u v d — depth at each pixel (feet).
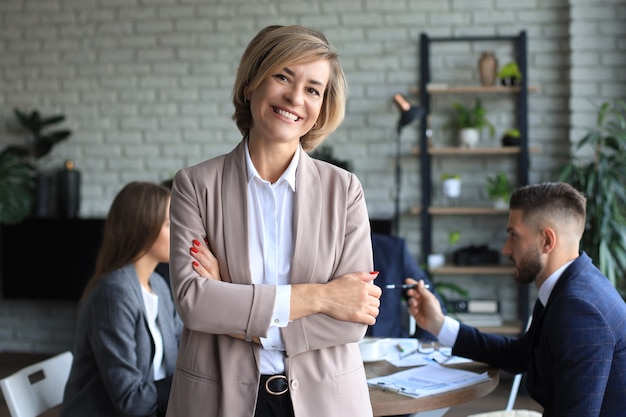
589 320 6.29
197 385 4.95
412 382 7.12
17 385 7.54
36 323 18.40
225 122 17.75
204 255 5.07
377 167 17.22
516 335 16.07
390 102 17.11
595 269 6.82
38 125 17.79
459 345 7.86
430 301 8.02
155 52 17.87
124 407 7.39
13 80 18.37
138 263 8.07
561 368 6.32
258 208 5.19
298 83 5.11
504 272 16.05
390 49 17.08
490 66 16.28
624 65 15.85
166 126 17.93
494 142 16.92
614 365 6.38
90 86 18.12
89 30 18.04
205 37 17.70
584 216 7.09
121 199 8.05
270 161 5.28
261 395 4.97
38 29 18.24
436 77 17.01
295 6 17.34
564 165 15.67
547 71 16.56
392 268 11.07
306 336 4.96
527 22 16.60
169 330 8.30
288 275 5.17
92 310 7.61
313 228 5.20
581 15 15.97
